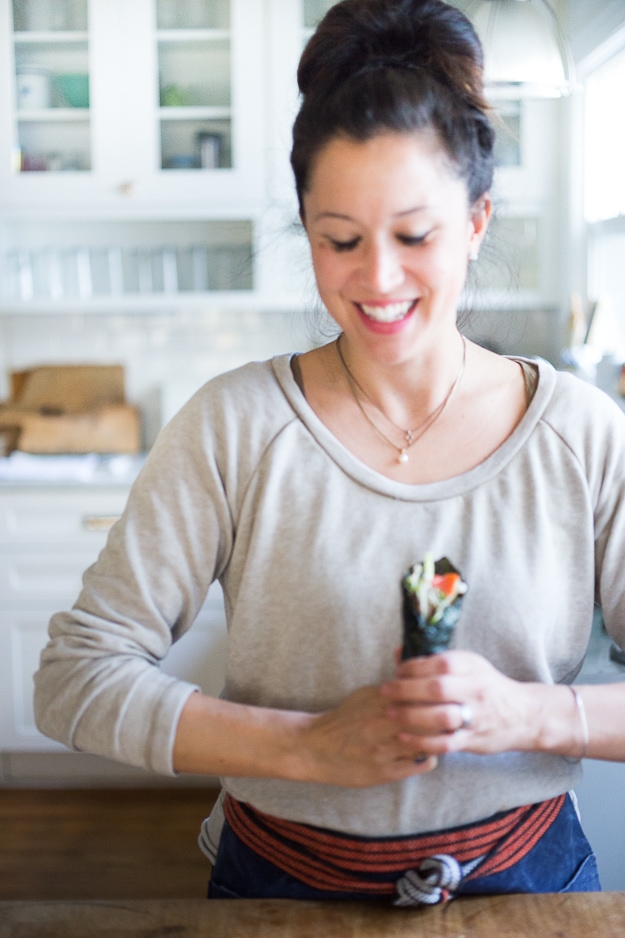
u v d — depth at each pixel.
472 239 0.94
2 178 3.26
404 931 0.89
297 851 0.95
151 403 3.72
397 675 0.82
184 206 3.26
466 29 0.87
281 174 3.18
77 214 3.28
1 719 3.11
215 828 1.12
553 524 0.94
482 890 0.94
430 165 0.81
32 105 3.25
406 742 0.81
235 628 0.96
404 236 0.82
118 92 3.22
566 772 0.97
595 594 1.00
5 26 3.20
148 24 3.19
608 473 0.95
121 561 0.97
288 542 0.94
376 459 0.96
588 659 1.58
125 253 3.44
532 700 0.86
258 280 3.31
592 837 1.54
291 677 0.94
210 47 3.24
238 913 0.92
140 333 3.70
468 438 0.95
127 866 2.69
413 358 0.92
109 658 0.94
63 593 3.07
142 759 0.90
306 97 0.87
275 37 3.18
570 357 2.97
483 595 0.92
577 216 3.22
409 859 0.93
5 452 3.52
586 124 3.17
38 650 3.10
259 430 0.96
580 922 0.89
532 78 1.71
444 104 0.82
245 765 0.89
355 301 0.86
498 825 0.94
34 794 3.15
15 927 0.90
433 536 0.92
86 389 3.68
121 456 3.48
